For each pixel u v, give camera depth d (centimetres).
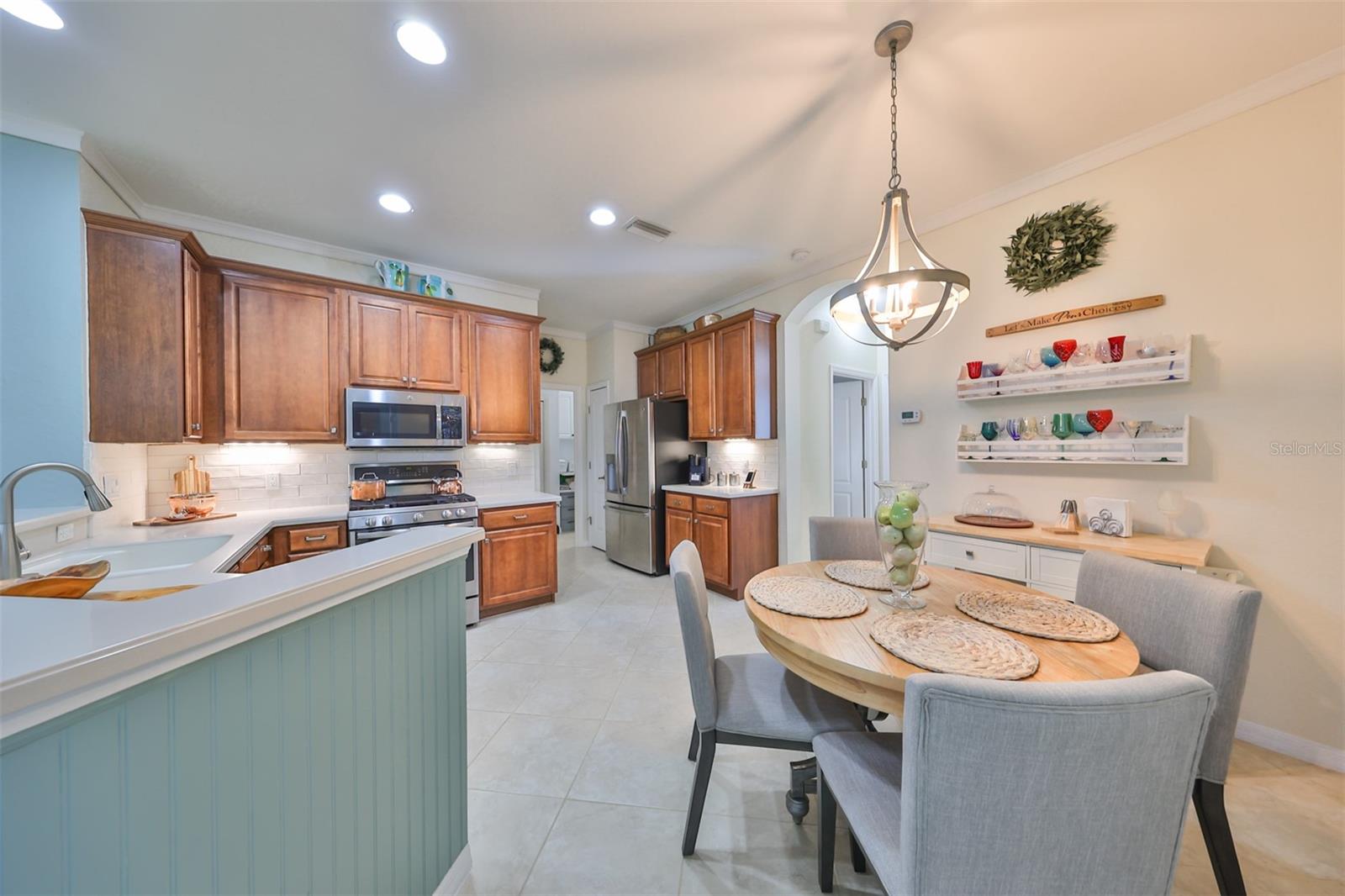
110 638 57
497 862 138
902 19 152
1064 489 236
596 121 197
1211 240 195
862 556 221
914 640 117
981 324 266
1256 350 186
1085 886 73
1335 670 171
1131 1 146
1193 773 72
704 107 189
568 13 147
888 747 121
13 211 190
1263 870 132
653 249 324
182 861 66
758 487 420
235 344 264
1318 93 173
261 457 291
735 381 401
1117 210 218
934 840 74
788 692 148
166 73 167
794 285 379
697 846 143
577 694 230
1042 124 203
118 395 208
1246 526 188
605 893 129
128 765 60
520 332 367
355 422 296
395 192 248
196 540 205
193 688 68
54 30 148
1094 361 221
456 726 132
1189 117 197
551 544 358
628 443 464
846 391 520
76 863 55
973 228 268
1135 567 148
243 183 238
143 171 225
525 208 266
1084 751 69
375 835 102
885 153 221
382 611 105
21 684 47
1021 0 145
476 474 369
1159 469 208
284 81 172
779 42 159
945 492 281
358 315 301
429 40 156
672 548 430
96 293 204
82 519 198
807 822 154
